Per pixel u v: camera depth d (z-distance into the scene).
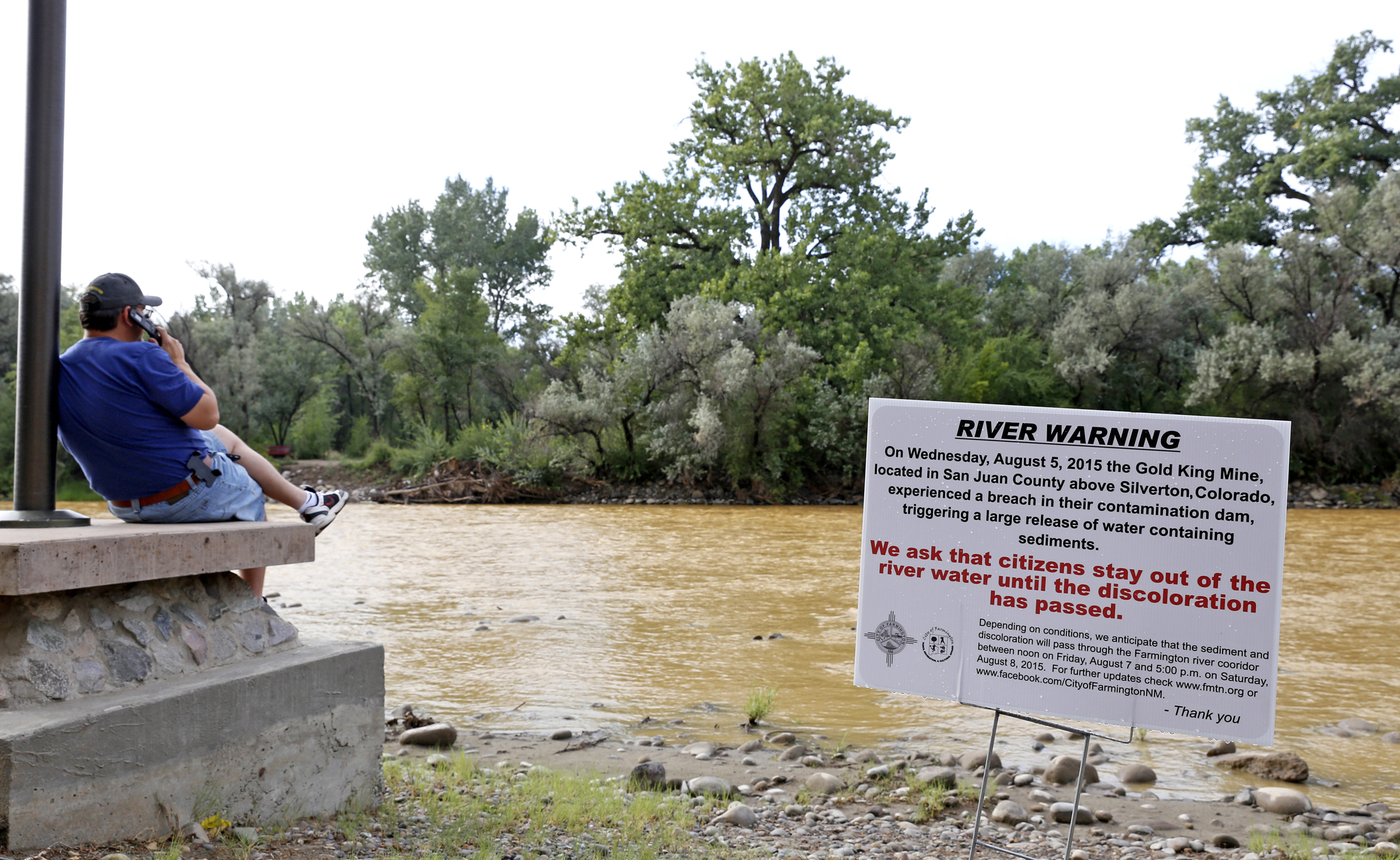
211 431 4.56
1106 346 46.28
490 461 40.81
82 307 4.16
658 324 44.50
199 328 54.84
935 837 4.77
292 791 4.03
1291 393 42.28
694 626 11.65
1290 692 8.73
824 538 23.67
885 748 6.80
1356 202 43.91
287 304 63.84
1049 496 3.60
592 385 40.84
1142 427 3.48
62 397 4.05
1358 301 44.25
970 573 3.72
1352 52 53.56
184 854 3.36
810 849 4.47
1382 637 11.37
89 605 3.55
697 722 7.49
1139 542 3.49
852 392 40.06
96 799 3.22
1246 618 3.36
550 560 18.80
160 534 3.63
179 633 3.83
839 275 44.03
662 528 26.59
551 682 8.80
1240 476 3.37
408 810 4.56
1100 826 5.11
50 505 4.10
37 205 4.04
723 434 37.69
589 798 5.02
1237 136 56.66
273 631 4.28
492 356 54.72
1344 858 4.50
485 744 6.73
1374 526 28.50
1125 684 3.52
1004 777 5.98
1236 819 5.34
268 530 4.18
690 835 4.58
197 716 3.59
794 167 47.47
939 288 47.75
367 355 58.75
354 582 15.40
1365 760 6.66
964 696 3.72
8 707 3.21
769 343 40.34
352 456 55.66
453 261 83.50
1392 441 41.47
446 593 14.18
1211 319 47.06
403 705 7.93
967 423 3.71
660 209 45.88
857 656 3.87
